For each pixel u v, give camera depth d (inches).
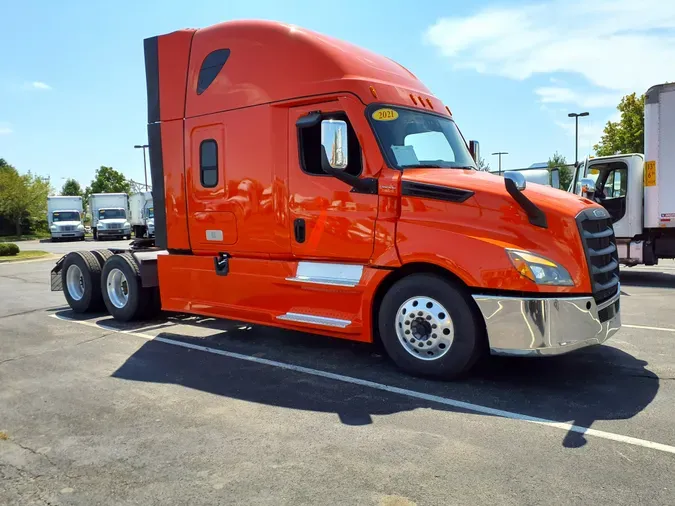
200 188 265.0
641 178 456.1
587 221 191.2
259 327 306.8
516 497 120.3
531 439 149.6
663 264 617.0
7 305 402.9
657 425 157.3
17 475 137.1
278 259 242.1
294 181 230.2
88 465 141.4
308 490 125.7
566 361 222.1
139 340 279.9
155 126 282.2
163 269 287.6
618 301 208.8
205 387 202.1
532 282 179.5
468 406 175.3
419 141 226.1
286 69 232.8
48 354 255.1
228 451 147.2
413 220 199.9
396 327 206.8
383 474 132.2
